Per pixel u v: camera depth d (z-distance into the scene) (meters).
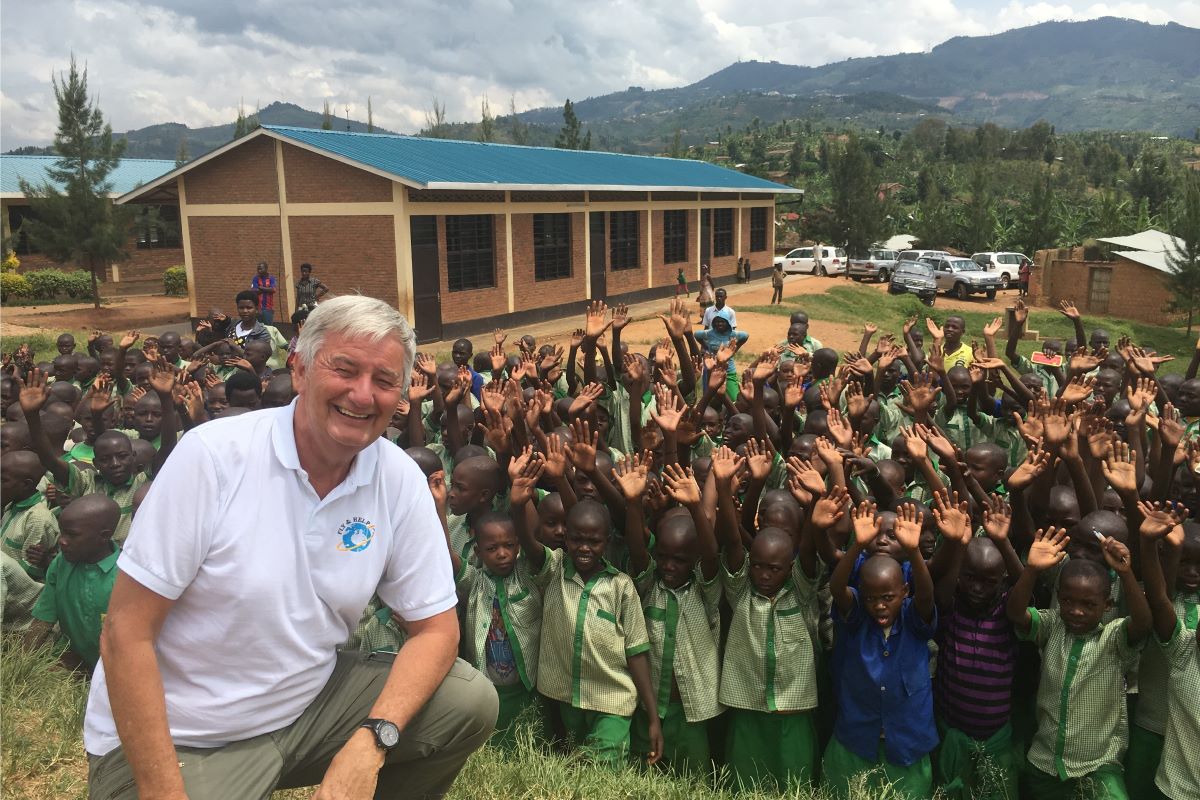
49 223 27.08
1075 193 97.81
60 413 6.49
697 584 4.52
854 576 4.51
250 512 2.17
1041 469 4.78
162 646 2.21
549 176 24.73
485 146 27.92
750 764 4.46
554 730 4.70
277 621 2.23
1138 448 6.09
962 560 4.22
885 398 7.99
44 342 18.45
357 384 2.16
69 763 3.64
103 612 4.55
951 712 4.34
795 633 4.37
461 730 2.55
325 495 2.29
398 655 2.46
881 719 4.20
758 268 38.34
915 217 62.97
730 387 9.51
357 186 20.00
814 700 4.42
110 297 33.56
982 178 56.56
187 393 6.40
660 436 6.10
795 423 7.42
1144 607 3.94
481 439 7.07
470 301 22.12
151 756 2.08
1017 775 4.33
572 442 5.49
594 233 26.98
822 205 50.84
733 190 32.97
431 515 2.49
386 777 2.63
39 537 5.26
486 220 22.56
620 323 7.65
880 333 25.25
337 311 2.17
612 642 4.41
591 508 4.43
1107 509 5.24
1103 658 4.07
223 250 21.89
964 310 33.38
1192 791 3.92
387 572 2.46
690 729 4.55
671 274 31.39
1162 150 158.50
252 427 2.24
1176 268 30.62
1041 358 8.80
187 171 21.72
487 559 4.55
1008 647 4.26
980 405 7.82
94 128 26.67
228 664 2.24
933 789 4.35
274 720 2.35
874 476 5.29
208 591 2.17
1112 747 4.11
